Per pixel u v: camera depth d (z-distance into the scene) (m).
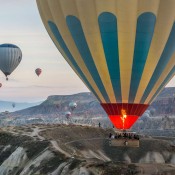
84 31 52.47
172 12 50.66
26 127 104.00
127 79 53.28
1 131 96.44
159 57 52.62
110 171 54.81
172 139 122.88
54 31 56.59
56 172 63.34
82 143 94.06
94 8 50.84
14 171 75.19
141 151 94.19
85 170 57.53
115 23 50.66
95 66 53.91
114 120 55.81
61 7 53.28
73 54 55.50
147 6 49.84
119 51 51.94
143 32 50.91
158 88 55.62
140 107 55.31
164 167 54.09
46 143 79.06
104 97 55.62
